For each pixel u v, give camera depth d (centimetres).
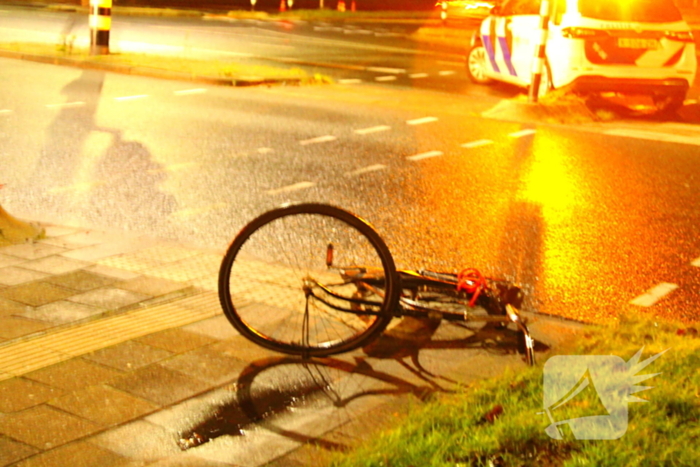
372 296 473
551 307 541
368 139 1028
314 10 3562
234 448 352
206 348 444
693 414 358
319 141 1006
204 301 507
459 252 644
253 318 476
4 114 1081
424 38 2553
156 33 2206
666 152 1038
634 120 1285
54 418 369
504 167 918
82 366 416
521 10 1462
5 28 2159
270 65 1691
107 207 725
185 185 799
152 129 1030
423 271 484
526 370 408
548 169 918
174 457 343
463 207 762
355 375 425
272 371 425
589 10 1302
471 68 1603
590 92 1302
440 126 1135
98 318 475
